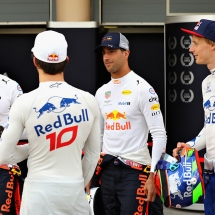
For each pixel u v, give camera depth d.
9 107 11.41
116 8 18.89
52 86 8.41
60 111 8.33
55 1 18.97
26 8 19.11
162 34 19.41
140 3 18.80
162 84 19.56
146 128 10.99
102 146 11.47
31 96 8.30
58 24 17.08
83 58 17.11
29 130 8.27
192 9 18.61
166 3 18.70
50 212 8.23
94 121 8.75
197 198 9.82
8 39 19.83
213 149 9.82
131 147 10.89
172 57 16.52
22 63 19.88
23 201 8.39
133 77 10.98
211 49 9.80
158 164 10.37
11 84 11.44
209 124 9.85
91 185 11.38
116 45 10.86
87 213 8.67
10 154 8.29
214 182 9.80
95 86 17.11
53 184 8.25
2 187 10.99
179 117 16.45
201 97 16.25
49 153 8.30
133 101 10.84
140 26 19.05
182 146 10.30
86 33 17.06
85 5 17.92
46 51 8.34
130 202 10.80
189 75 16.28
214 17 15.93
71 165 8.41
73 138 8.39
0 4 19.16
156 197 11.10
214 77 9.84
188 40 16.20
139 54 19.56
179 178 9.88
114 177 10.95
